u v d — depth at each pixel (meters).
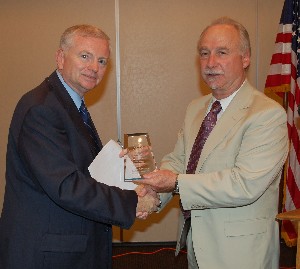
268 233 1.77
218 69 1.81
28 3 3.97
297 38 3.59
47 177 1.53
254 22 4.02
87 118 1.85
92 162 1.71
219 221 1.76
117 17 3.99
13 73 4.03
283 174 3.67
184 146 2.11
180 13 4.00
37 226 1.59
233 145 1.75
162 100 4.09
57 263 1.58
